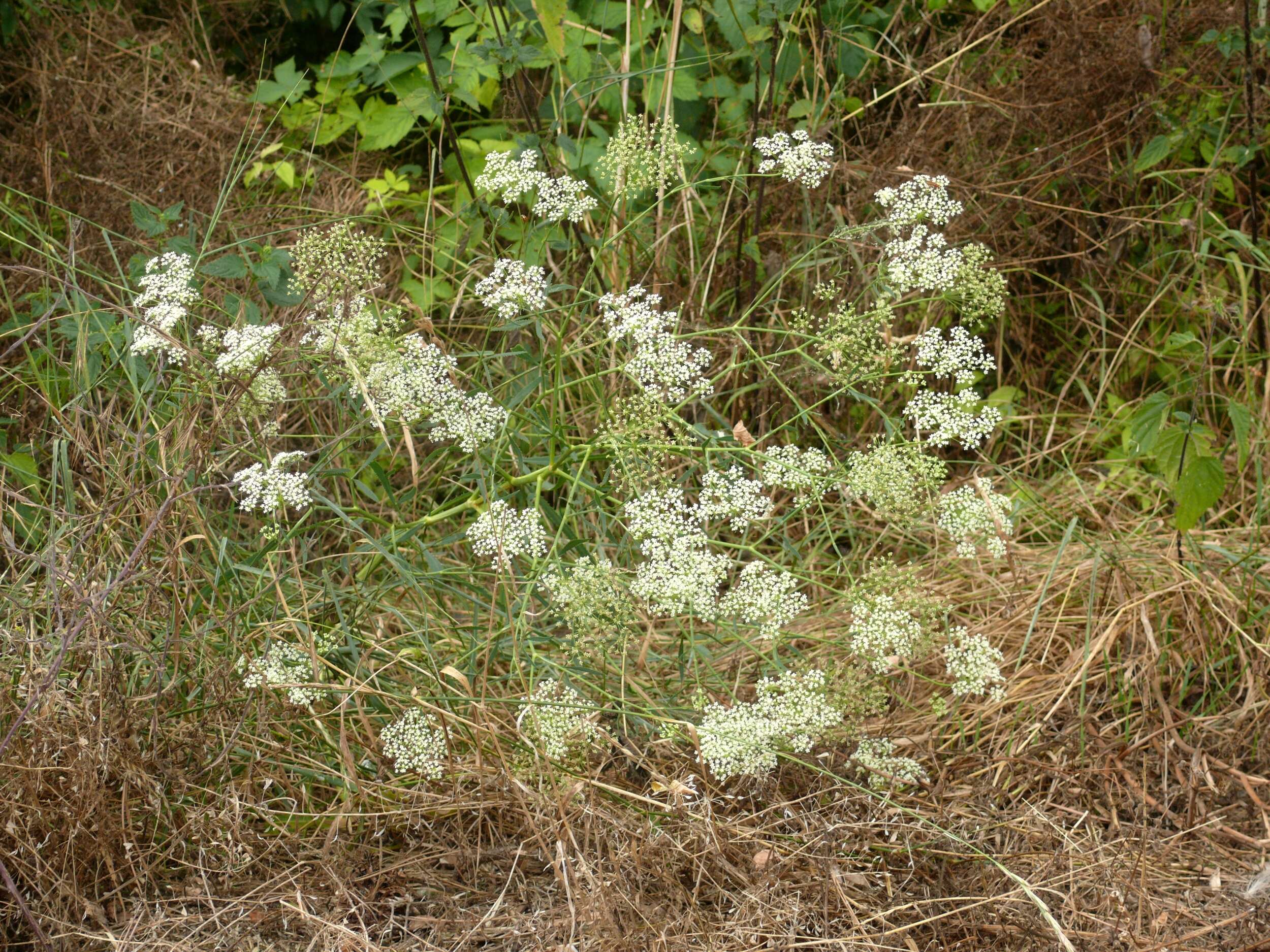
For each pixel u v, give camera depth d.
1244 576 2.07
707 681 1.98
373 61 2.43
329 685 1.83
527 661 1.96
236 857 1.80
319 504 1.96
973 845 1.82
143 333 1.89
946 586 2.15
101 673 1.80
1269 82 2.31
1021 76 2.40
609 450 2.00
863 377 1.96
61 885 1.76
